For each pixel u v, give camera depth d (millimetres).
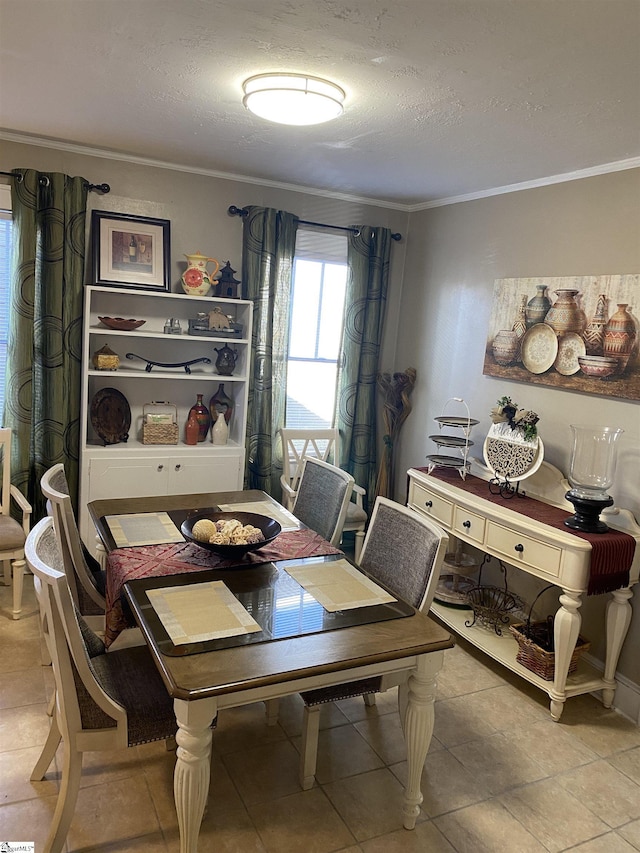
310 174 3730
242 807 2070
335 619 1902
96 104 2732
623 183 2875
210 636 1739
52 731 2023
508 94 2217
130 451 3646
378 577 2402
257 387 4090
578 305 3059
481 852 1960
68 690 1699
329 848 1931
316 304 4352
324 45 1941
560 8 1610
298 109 2373
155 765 2229
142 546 2332
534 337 3316
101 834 1911
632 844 2045
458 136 2727
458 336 3951
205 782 1644
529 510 2984
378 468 4570
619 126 2449
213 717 1612
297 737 2465
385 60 2014
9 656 2818
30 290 3408
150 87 2459
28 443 3518
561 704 2670
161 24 1896
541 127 2529
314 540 2541
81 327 3615
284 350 4176
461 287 3932
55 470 2596
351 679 1774
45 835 1889
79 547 2406
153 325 3877
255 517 2584
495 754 2447
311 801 2121
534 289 3322
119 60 2209
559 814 2154
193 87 2418
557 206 3223
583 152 2809
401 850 1945
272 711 2504
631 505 2793
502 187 3568
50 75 2400
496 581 3613
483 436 3727
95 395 3719
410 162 3234
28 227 3354
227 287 3896
